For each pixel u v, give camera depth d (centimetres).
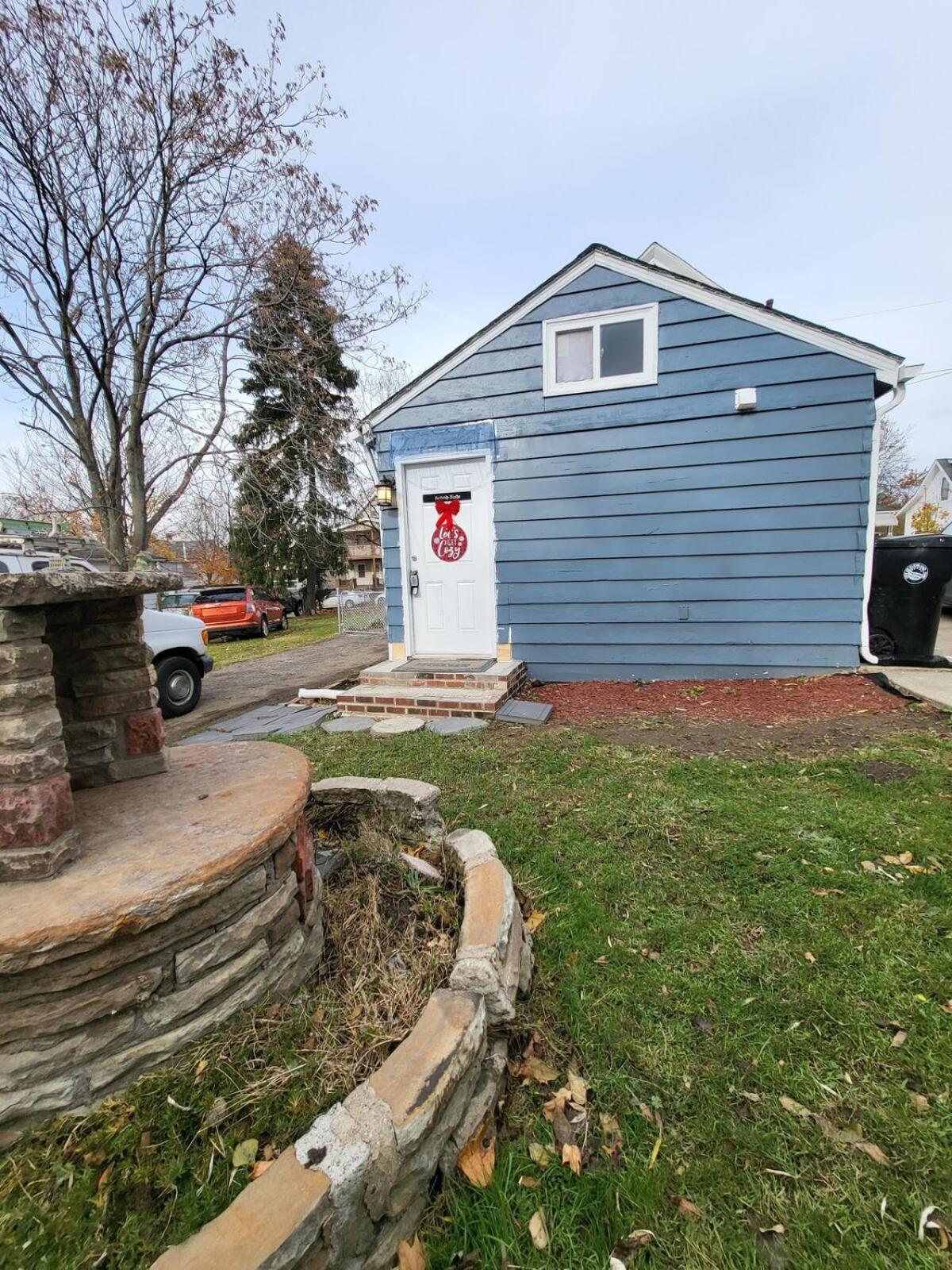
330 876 220
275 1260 86
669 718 445
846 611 515
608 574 568
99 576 140
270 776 188
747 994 170
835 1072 144
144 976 126
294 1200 93
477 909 173
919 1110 134
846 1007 163
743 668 545
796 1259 108
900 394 485
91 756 180
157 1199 107
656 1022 162
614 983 177
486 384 577
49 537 553
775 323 498
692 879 229
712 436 527
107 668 182
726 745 374
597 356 547
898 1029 156
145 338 699
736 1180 122
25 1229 103
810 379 498
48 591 126
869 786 298
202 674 612
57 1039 117
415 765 366
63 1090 118
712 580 544
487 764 361
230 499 883
